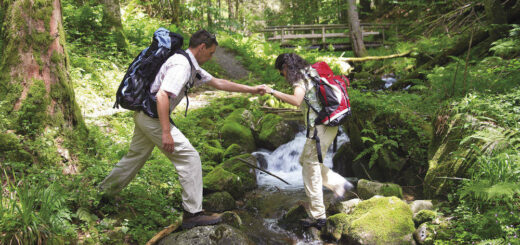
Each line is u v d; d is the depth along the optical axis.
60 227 2.49
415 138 4.61
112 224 2.82
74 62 6.37
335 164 5.06
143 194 3.24
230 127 5.38
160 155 3.95
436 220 2.94
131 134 4.55
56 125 3.25
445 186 3.55
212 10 14.99
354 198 3.85
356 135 5.11
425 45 10.05
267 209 3.72
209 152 4.63
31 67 3.18
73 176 3.09
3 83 3.16
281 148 5.35
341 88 3.10
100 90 6.07
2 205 2.42
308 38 15.05
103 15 8.31
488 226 2.63
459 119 3.85
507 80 4.70
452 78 5.23
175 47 2.63
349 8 14.33
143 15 12.53
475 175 3.18
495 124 3.62
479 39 8.24
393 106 5.11
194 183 2.73
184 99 7.19
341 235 3.07
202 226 2.73
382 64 11.37
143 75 2.55
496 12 7.93
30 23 3.18
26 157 2.98
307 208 3.50
